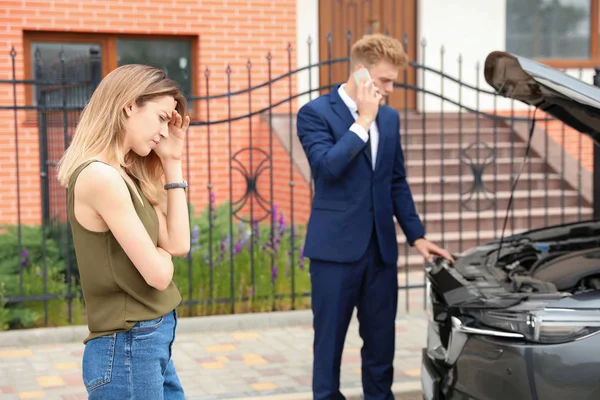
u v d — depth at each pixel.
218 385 5.29
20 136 9.57
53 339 6.27
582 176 10.12
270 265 7.19
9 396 5.09
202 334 6.53
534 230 4.69
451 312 3.60
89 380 2.70
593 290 3.32
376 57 4.25
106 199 2.63
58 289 6.77
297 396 5.01
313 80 10.76
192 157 10.20
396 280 4.46
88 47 9.96
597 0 11.84
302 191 9.55
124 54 10.10
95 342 2.71
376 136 4.35
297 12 10.59
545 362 3.14
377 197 4.33
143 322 2.70
